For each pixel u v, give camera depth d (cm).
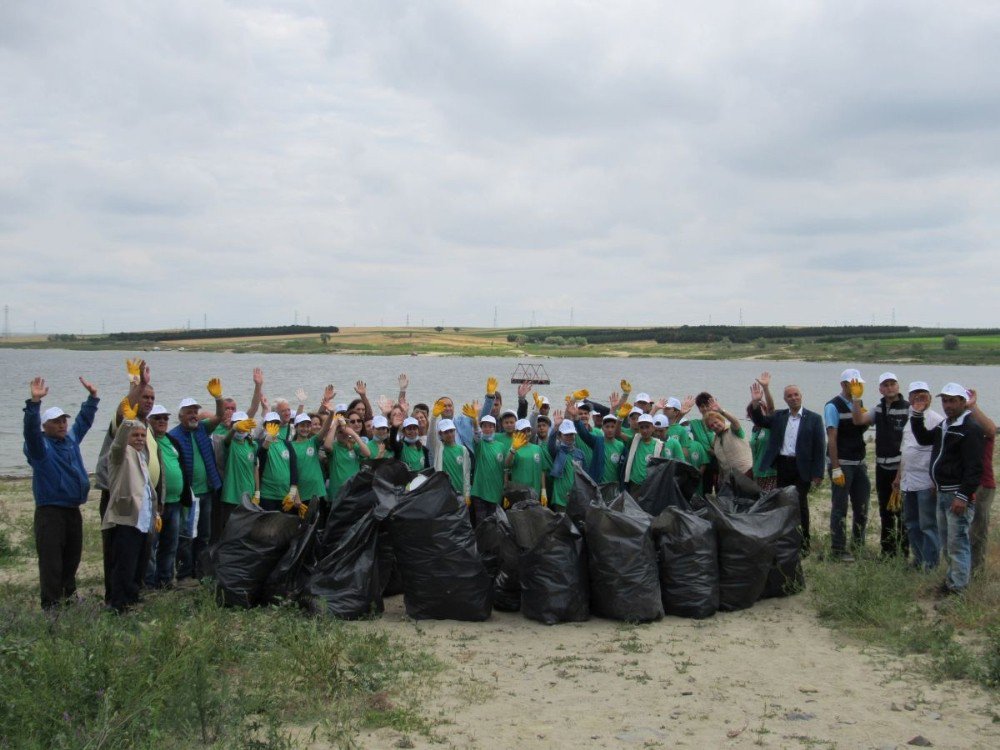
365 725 536
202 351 14362
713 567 810
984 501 833
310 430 976
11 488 1781
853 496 1012
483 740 516
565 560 786
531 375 7975
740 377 8212
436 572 784
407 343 14650
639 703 578
